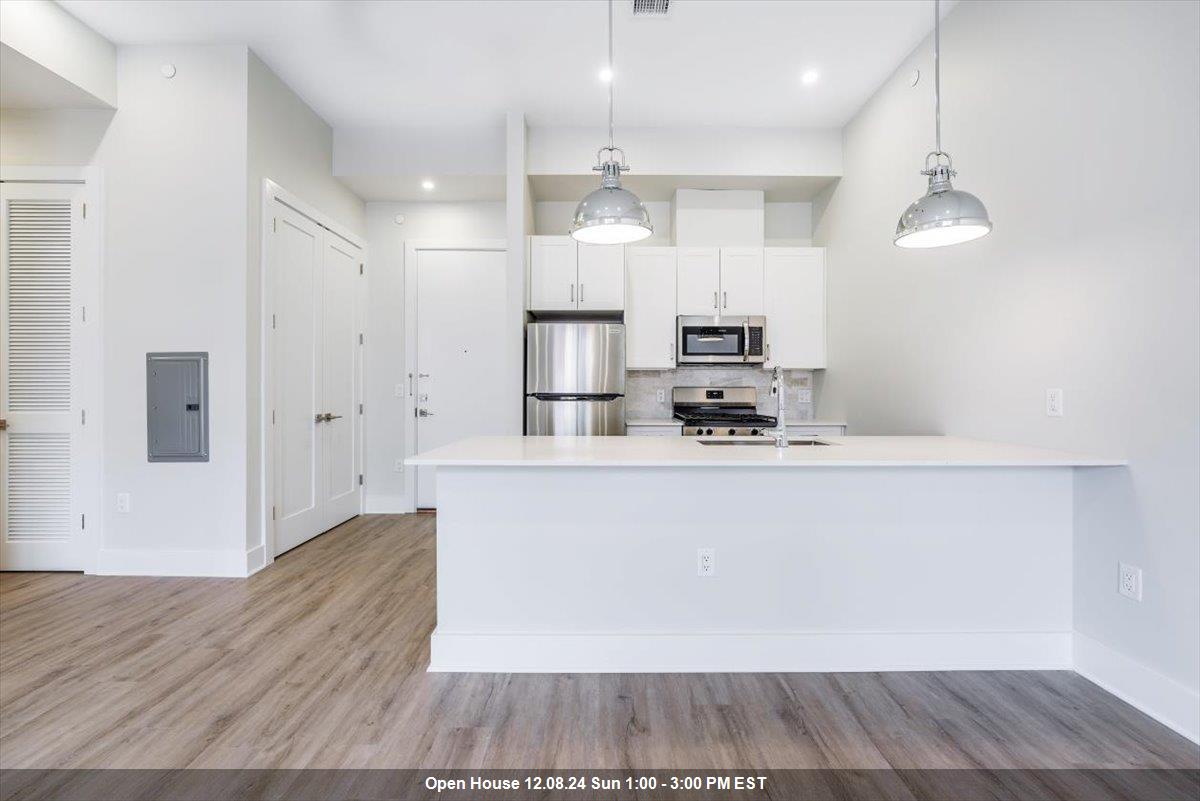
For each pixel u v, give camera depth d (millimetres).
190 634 2766
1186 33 1934
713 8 3131
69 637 2723
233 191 3570
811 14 3174
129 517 3613
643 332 4758
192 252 3578
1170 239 1993
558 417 4352
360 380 5254
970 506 2457
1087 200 2311
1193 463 1936
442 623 2436
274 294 3877
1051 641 2461
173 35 3463
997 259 2812
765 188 4855
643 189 4871
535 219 5105
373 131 4684
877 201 3965
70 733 1969
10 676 2355
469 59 3652
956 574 2463
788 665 2445
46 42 3135
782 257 4801
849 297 4398
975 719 2080
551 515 2436
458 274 5383
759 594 2457
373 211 5344
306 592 3330
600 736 1975
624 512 2436
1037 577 2467
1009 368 2738
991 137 2846
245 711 2109
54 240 3602
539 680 2359
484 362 5398
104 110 3578
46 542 3650
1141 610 2129
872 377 4039
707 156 4539
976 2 2936
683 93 4027
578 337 4367
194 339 3584
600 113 4344
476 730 2004
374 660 2514
